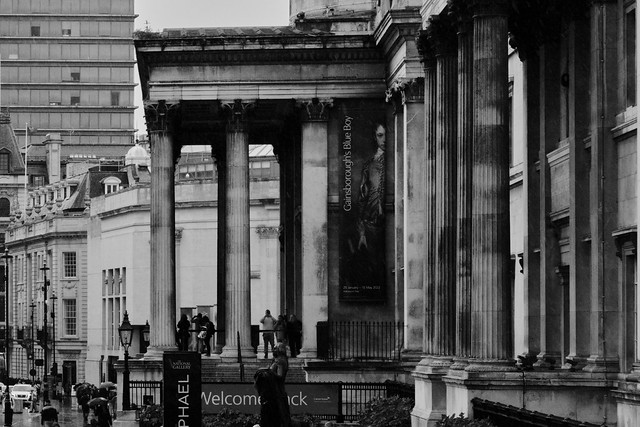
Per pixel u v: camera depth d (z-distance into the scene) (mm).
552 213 54562
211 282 146750
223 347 86500
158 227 81625
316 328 79500
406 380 71125
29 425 114438
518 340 62656
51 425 73688
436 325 60344
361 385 70938
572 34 51531
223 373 80375
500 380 49938
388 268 79188
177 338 84500
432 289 62188
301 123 81062
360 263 79125
